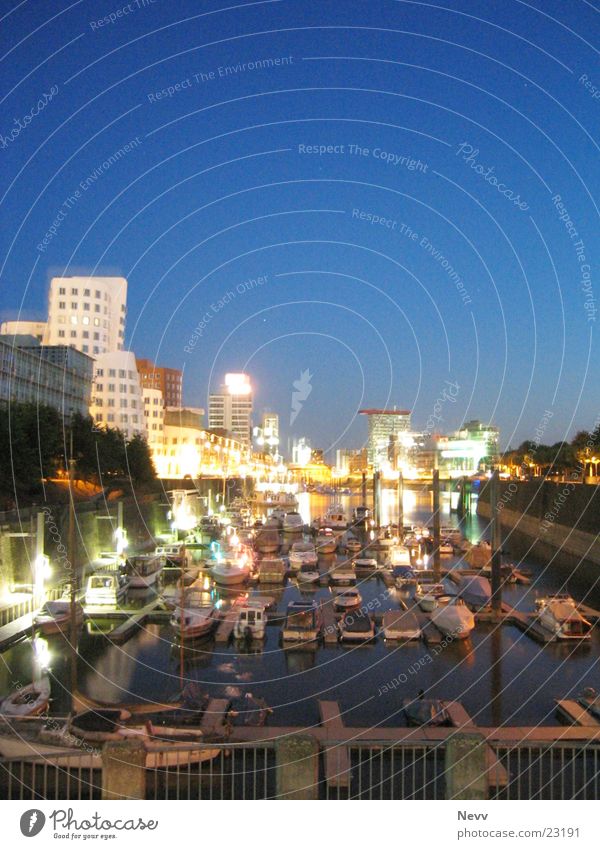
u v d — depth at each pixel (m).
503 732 29.70
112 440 98.69
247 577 70.75
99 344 154.00
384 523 129.38
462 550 89.75
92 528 70.81
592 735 29.27
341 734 29.52
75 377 114.12
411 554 88.19
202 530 105.94
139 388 154.62
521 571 73.88
